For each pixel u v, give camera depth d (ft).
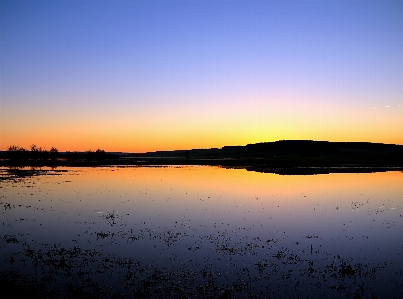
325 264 49.57
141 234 65.41
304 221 77.46
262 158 509.35
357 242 60.95
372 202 104.53
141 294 39.19
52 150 469.16
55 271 45.80
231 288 41.09
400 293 40.04
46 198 111.45
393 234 66.39
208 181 169.68
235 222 76.28
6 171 236.63
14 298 37.42
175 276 44.52
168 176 201.98
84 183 159.22
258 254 53.78
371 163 343.67
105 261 49.93
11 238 62.18
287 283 42.70
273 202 104.06
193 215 83.97
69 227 71.05
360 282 43.21
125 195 119.24
